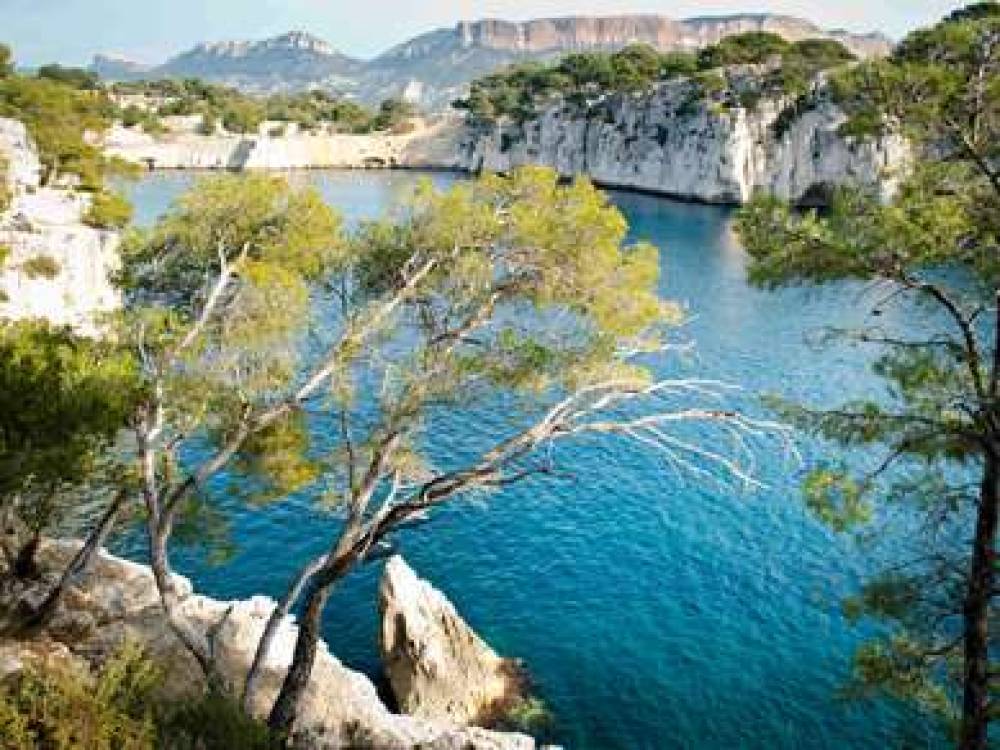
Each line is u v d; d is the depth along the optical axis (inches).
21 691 536.4
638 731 1071.0
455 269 760.3
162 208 5231.3
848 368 2474.2
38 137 3750.0
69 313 2395.4
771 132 6466.5
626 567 1430.9
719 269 3914.9
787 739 1054.4
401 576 1144.2
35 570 1017.5
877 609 664.4
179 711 608.7
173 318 832.3
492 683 1128.8
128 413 687.1
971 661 618.2
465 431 1882.4
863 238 606.5
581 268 727.1
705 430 1987.0
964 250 602.9
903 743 1040.8
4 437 588.7
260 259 843.4
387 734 898.7
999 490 607.8
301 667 731.4
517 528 1555.1
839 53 6702.8
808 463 1802.4
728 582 1386.6
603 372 724.7
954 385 602.2
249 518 1556.3
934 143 612.1
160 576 773.3
